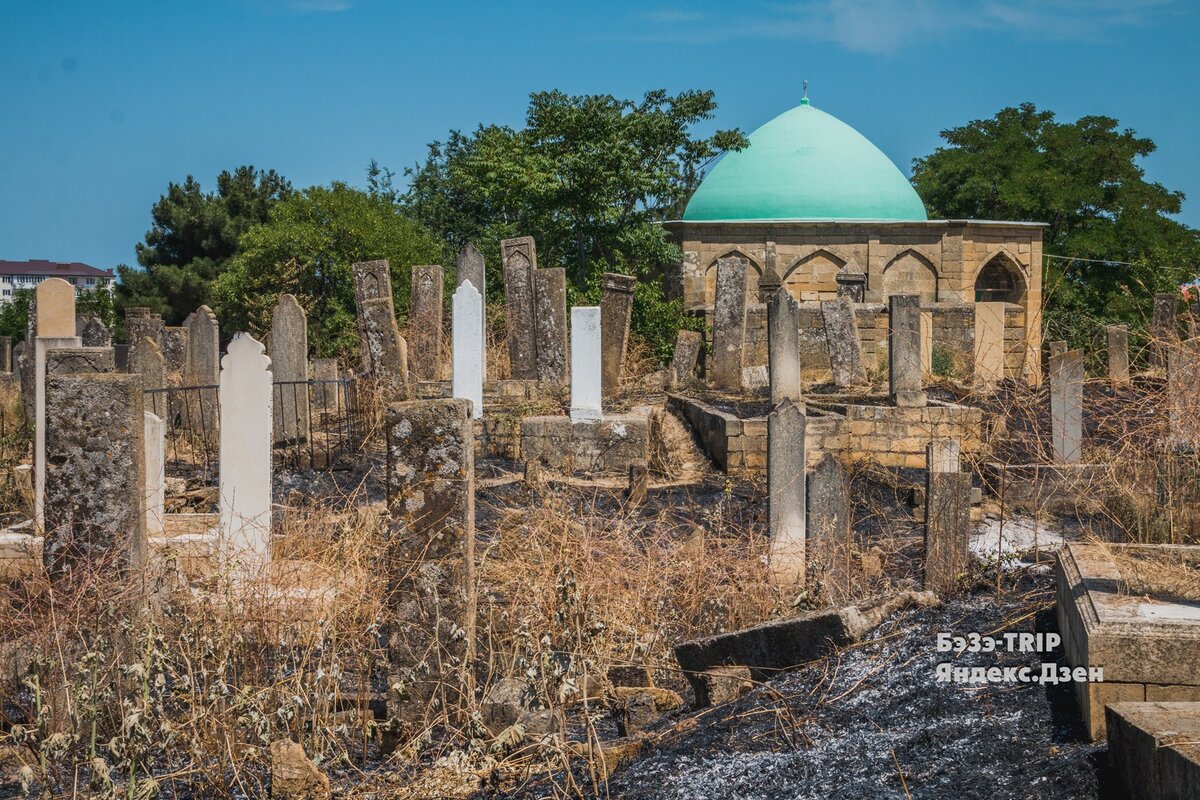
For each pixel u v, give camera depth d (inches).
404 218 1333.7
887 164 1450.5
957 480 364.8
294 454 629.9
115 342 1732.3
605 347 801.6
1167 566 278.2
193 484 571.5
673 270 1328.7
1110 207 1651.1
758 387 843.4
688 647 306.3
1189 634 222.2
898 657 279.6
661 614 344.5
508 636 314.2
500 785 250.2
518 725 257.4
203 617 290.8
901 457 658.8
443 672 280.5
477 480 590.6
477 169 1190.9
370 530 353.4
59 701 277.6
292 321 645.3
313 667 290.2
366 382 688.4
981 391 732.7
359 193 1294.3
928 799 206.2
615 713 284.4
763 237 1322.6
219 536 378.0
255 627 306.5
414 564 283.7
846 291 1033.5
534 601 319.6
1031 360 1015.6
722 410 706.2
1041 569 354.6
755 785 225.1
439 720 275.6
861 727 248.4
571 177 1135.6
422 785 251.3
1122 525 428.8
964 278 1341.0
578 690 272.4
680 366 893.2
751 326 959.0
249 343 396.8
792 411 435.5
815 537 403.9
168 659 271.3
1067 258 1411.2
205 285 1790.1
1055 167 1669.5
